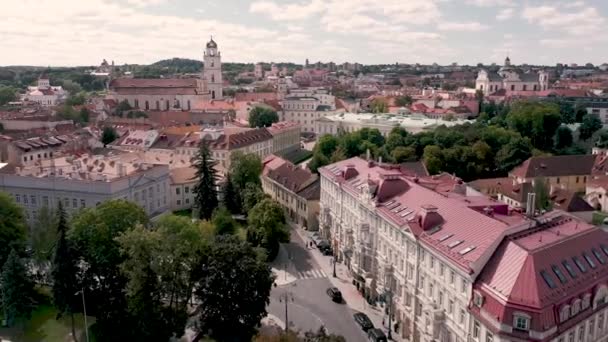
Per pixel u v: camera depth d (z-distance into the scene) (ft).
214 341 280.10
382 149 645.51
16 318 285.43
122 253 261.85
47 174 422.82
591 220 442.50
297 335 249.75
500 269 208.54
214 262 271.08
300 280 352.49
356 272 338.75
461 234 238.68
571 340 202.90
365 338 277.64
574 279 207.82
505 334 192.34
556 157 560.20
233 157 530.68
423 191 299.79
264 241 383.24
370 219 322.14
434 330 238.27
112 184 394.11
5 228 325.21
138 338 268.00
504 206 268.82
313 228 461.37
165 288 270.26
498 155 606.96
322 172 427.33
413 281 265.13
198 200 452.35
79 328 294.05
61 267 268.62
